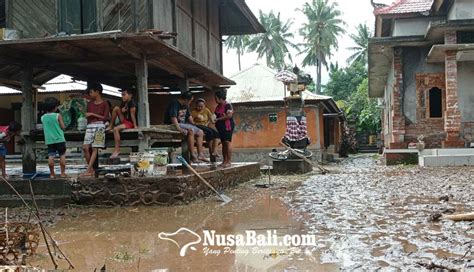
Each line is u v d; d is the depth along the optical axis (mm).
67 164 17219
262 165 22547
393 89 20656
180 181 9016
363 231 5957
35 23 10945
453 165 17016
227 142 13172
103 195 9211
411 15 21172
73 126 11023
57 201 9203
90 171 9945
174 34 9906
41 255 5332
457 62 19828
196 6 14492
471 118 19719
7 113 25438
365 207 7969
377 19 22672
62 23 10859
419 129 20250
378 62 22953
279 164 16719
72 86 22266
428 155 17906
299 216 7277
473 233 5621
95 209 8898
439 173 14125
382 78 26906
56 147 10016
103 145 9938
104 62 11445
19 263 4840
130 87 15562
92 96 10023
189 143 11438
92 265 4863
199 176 9719
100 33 9750
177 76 14320
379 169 17297
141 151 9727
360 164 23516
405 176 13656
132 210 8594
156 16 11031
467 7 18719
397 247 5043
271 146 23797
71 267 4793
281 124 23766
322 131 25688
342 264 4488
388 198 9016
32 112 11305
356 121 49031
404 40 19594
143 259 5035
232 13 18031
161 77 14648
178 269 4602
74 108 11078
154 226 6910
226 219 7223
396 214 7145
